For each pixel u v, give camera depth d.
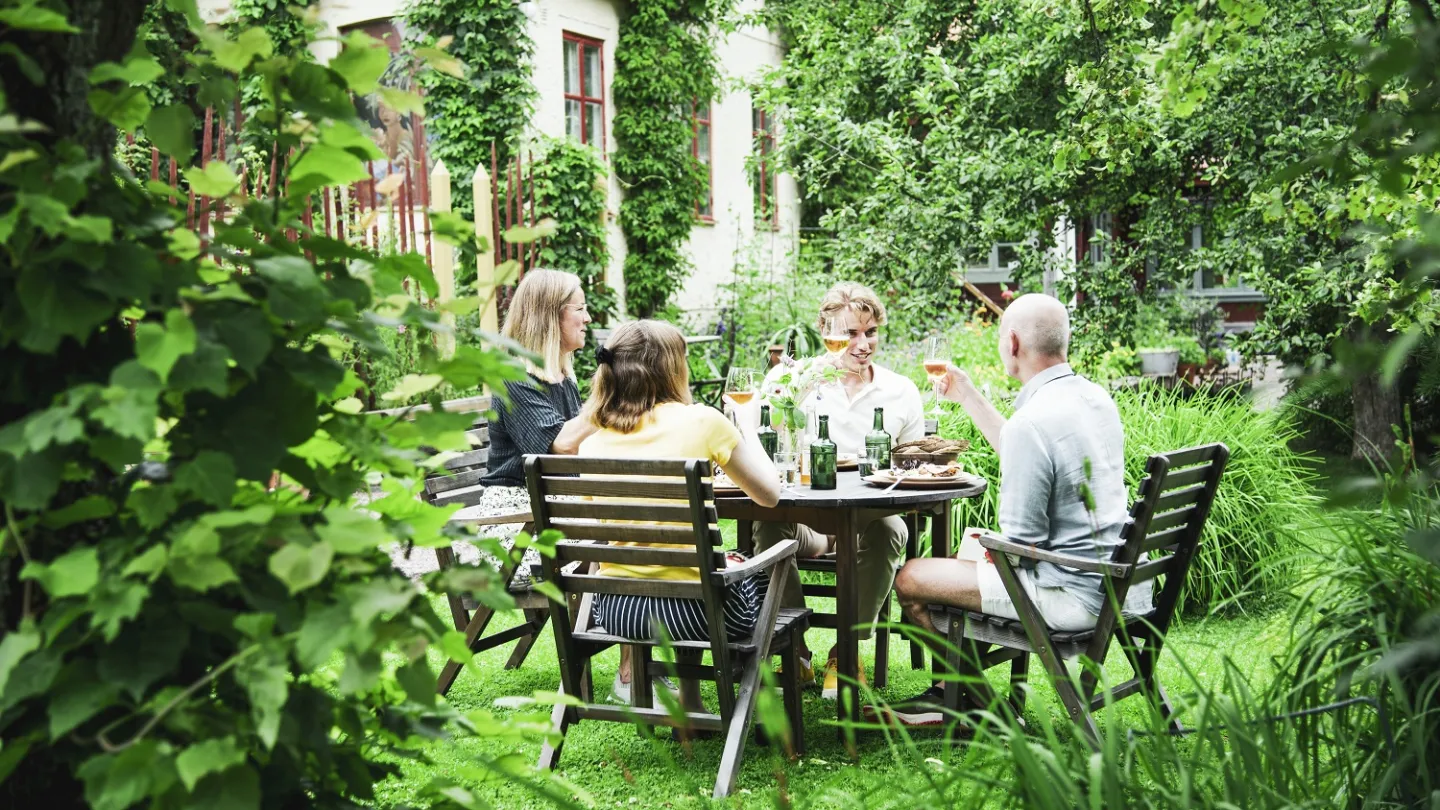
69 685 1.16
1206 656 4.21
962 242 8.59
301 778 1.40
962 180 8.42
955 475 4.05
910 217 8.73
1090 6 4.63
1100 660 3.21
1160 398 6.35
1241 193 8.16
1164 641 2.02
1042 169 8.10
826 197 11.27
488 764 1.56
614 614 3.42
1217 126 7.89
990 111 8.84
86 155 1.25
